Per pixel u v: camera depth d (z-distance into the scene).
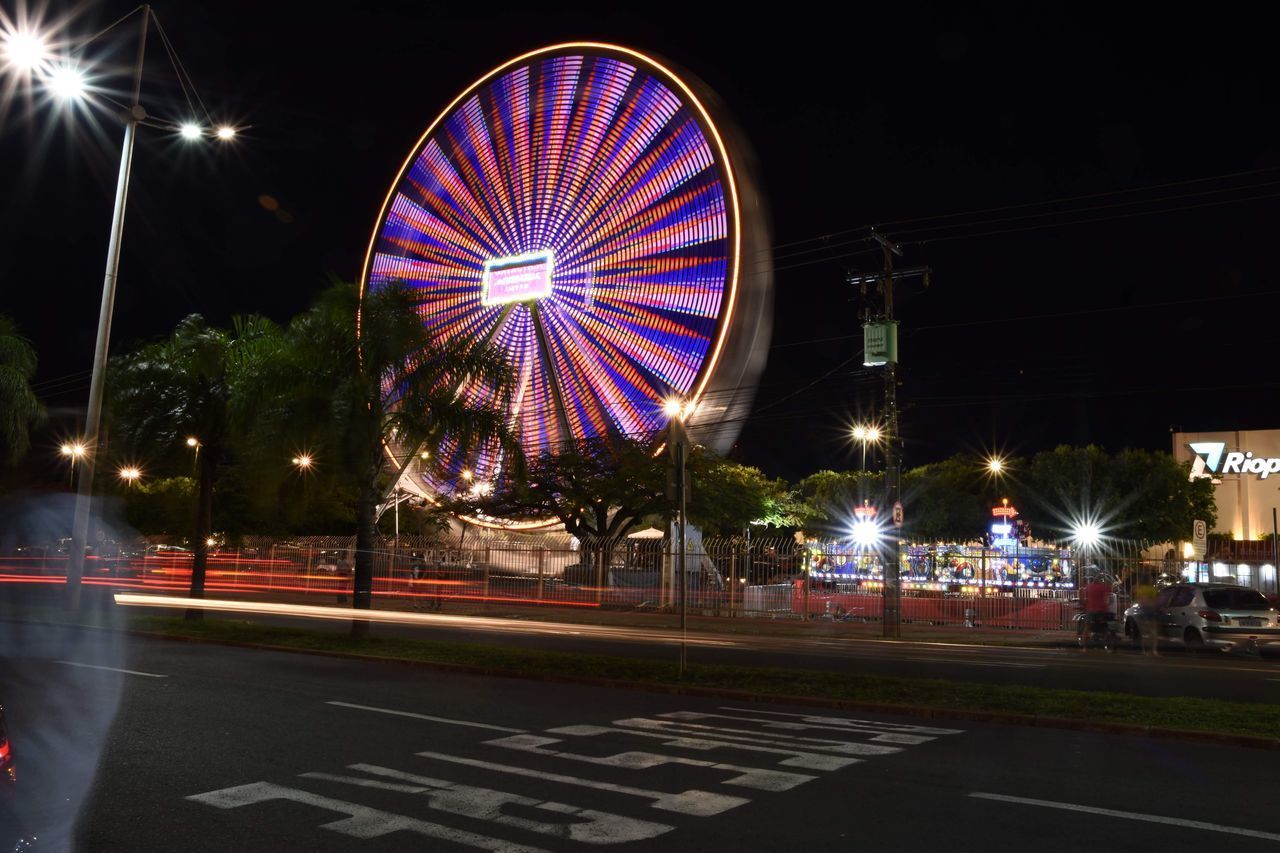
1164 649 22.62
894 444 27.05
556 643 21.89
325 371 20.72
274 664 16.47
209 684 13.59
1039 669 17.56
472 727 10.50
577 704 12.42
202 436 24.28
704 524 46.78
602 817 6.89
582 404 51.06
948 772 8.48
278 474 22.69
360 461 20.47
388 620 29.50
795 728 10.75
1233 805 7.42
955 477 64.56
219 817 6.86
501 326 54.22
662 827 6.65
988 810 7.17
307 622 27.70
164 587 44.38
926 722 11.40
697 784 7.90
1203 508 57.91
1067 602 28.45
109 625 22.53
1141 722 10.80
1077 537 53.94
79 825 6.65
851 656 19.89
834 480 68.31
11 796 4.92
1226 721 10.74
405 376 20.92
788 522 56.72
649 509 46.09
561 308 52.28
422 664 16.64
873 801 7.40
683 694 13.51
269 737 9.75
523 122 55.91
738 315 45.69
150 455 24.38
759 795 7.55
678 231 47.84
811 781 8.04
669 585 35.66
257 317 24.91
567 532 51.53
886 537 26.58
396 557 40.44
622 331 49.47
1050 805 7.33
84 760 8.62
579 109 53.34
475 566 39.47
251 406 20.72
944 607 30.48
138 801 7.27
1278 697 13.70
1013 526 54.66
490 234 56.62
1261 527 65.25
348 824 6.70
